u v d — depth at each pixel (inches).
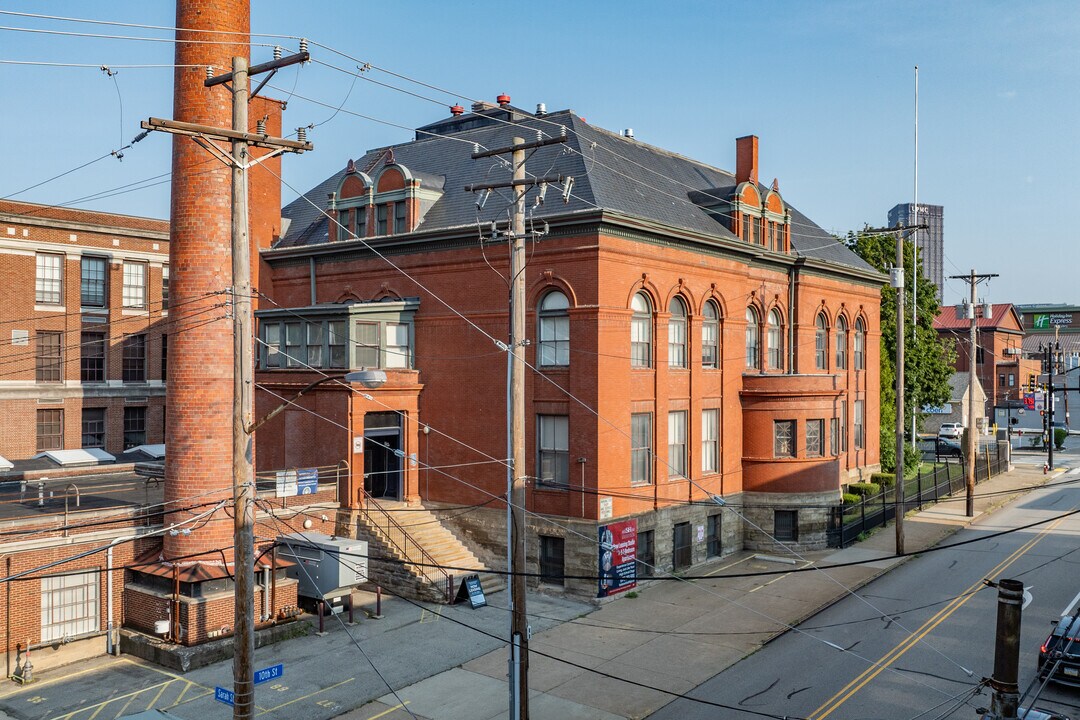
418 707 826.8
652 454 1294.3
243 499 611.8
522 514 755.4
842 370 1894.7
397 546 1200.8
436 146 1614.2
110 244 1771.7
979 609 1126.4
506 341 1268.5
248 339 618.5
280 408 609.3
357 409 1267.2
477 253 1304.1
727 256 1459.2
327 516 1208.8
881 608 1140.5
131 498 1125.1
